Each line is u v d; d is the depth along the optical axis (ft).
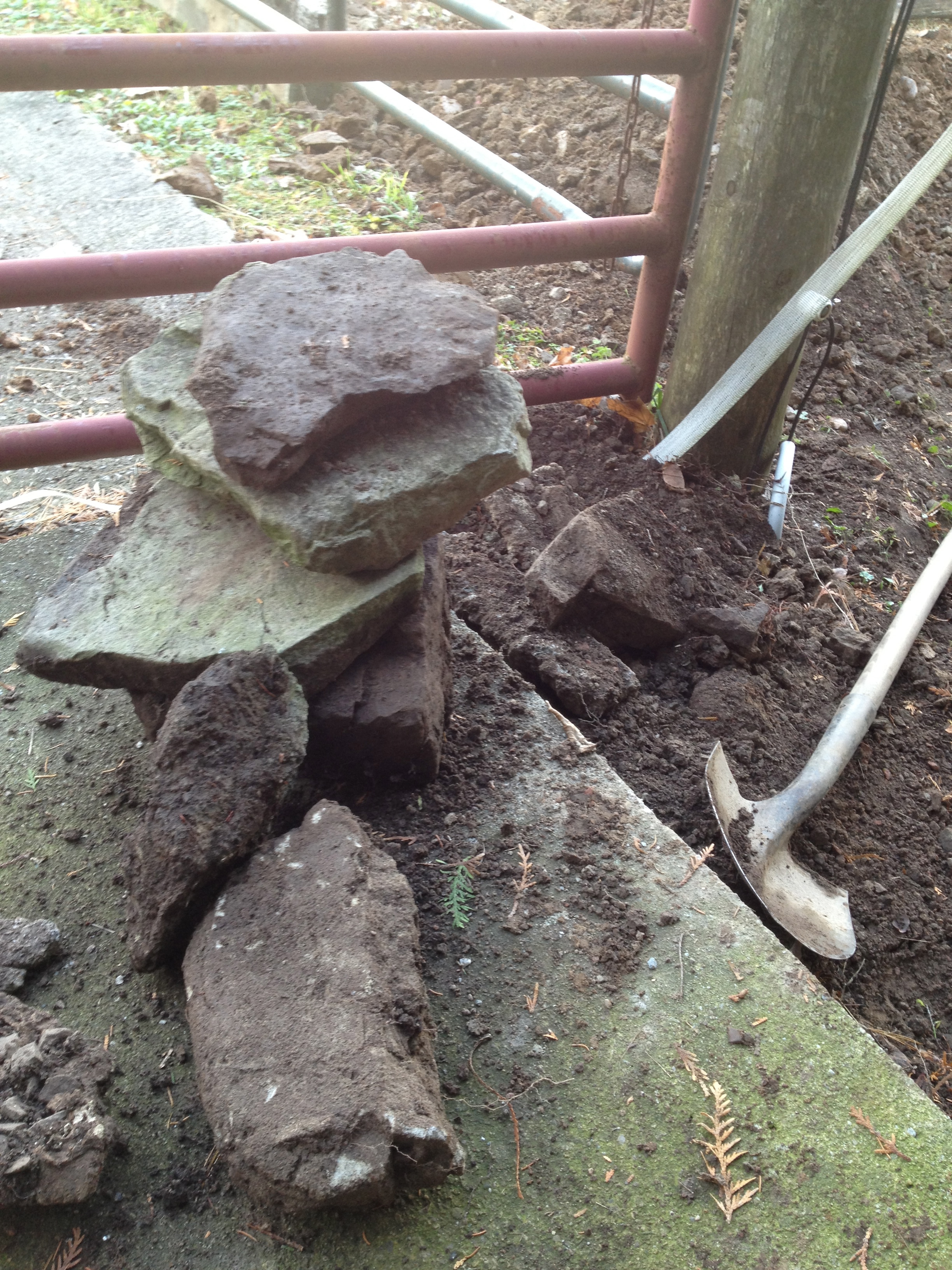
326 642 3.61
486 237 5.01
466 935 3.55
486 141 8.46
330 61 4.39
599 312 7.06
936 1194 3.08
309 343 3.64
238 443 3.48
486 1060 3.28
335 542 3.48
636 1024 3.37
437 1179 2.92
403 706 3.67
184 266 4.57
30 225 7.18
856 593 5.70
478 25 6.91
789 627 5.24
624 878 3.72
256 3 8.66
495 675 4.35
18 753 4.00
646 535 5.08
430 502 3.61
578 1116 3.19
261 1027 3.01
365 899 3.20
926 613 5.52
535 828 3.84
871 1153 3.14
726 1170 3.08
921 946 4.45
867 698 4.88
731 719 4.68
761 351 5.40
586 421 6.01
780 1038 3.36
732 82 8.11
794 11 4.81
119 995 3.36
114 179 7.62
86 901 3.59
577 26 8.81
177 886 3.24
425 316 3.79
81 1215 2.97
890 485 6.49
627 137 5.43
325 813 3.42
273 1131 2.83
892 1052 4.01
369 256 4.06
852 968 4.28
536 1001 3.41
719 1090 3.23
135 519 4.03
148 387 3.90
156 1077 3.20
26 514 5.01
